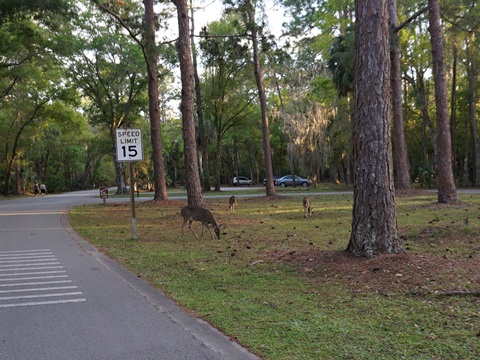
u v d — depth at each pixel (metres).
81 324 5.35
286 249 9.96
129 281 7.59
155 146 25.95
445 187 19.33
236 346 4.52
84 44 39.06
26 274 8.27
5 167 55.38
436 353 4.09
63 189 81.56
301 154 41.56
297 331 4.82
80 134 49.81
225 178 80.25
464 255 8.27
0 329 5.22
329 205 22.50
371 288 6.32
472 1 19.67
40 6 21.03
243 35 26.42
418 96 38.06
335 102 38.59
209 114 44.69
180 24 19.59
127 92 45.28
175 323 5.32
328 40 34.44
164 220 17.72
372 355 4.11
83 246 11.55
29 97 42.84
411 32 32.50
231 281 7.30
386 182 7.72
